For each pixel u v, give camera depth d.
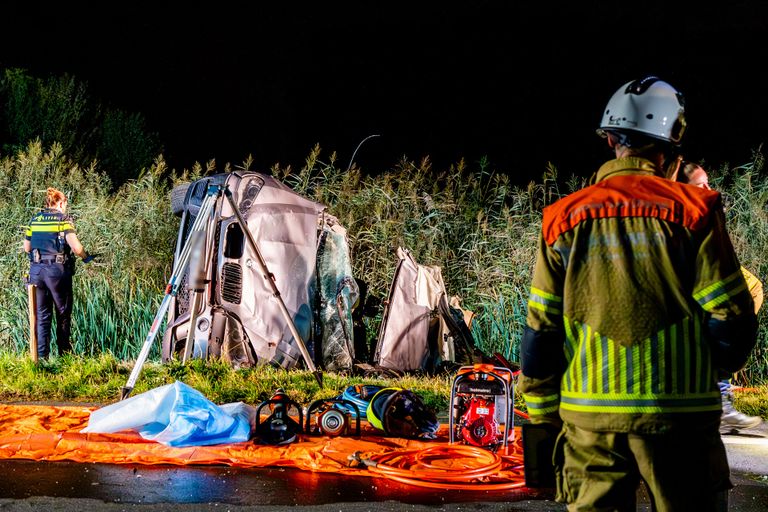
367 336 9.41
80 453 4.94
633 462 2.32
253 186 8.17
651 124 2.52
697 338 2.29
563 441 2.43
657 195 2.36
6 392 6.91
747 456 5.23
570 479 2.38
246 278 8.01
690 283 2.30
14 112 15.43
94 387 6.95
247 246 8.03
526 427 2.48
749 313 2.27
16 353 9.27
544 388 2.46
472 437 5.09
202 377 7.18
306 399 6.75
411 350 8.46
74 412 6.02
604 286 2.33
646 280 2.30
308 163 11.16
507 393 5.07
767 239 9.54
